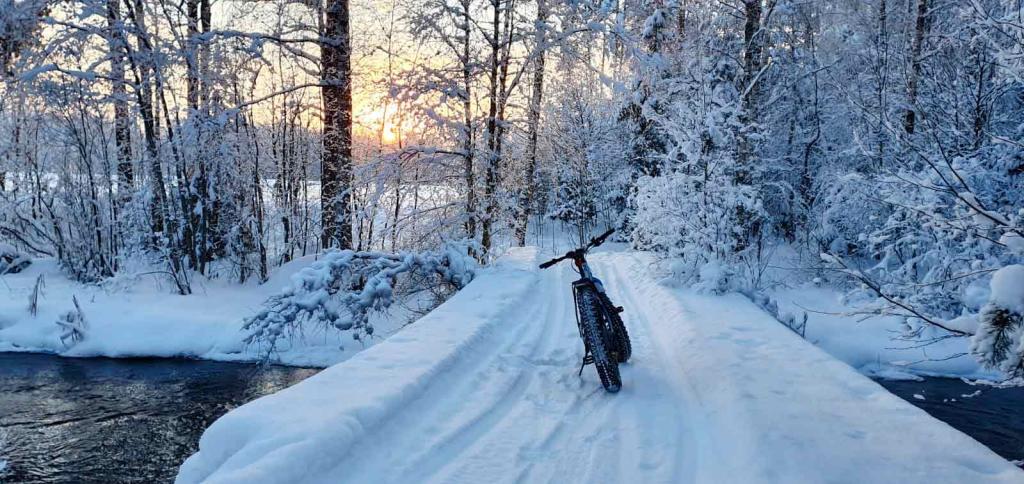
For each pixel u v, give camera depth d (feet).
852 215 56.03
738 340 23.56
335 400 15.67
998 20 16.71
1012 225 14.67
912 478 11.80
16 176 73.56
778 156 73.87
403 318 52.06
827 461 12.60
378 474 13.03
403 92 52.21
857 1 67.31
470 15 53.62
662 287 39.11
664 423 16.44
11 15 51.13
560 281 44.68
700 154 43.37
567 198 105.81
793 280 58.59
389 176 53.31
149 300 57.21
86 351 48.62
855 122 61.21
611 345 19.25
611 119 96.78
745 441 14.07
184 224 64.03
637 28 74.02
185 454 30.68
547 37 53.98
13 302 56.65
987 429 32.60
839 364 19.89
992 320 13.12
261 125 78.43
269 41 57.57
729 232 41.65
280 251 82.58
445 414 16.85
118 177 70.85
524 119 56.95
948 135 41.75
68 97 63.00
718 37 69.15
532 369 21.72
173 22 60.39
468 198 55.01
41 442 32.09
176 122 59.72
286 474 11.76
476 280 41.98
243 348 48.39
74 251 69.97
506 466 13.73
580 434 15.74
